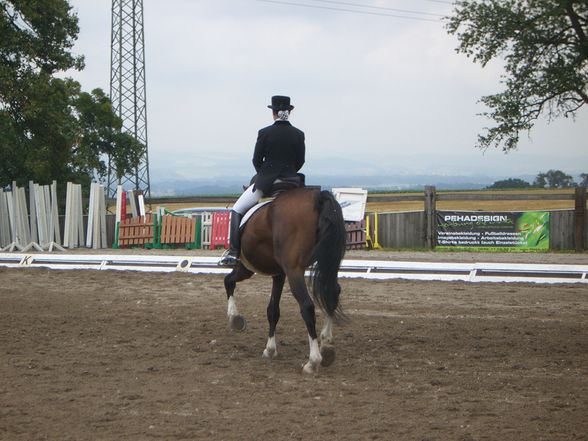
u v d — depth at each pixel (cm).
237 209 966
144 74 5544
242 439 613
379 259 2203
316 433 627
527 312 1309
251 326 1187
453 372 864
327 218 838
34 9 3216
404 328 1150
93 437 619
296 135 969
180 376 845
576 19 3375
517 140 3519
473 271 1738
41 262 2089
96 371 868
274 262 924
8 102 3188
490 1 3428
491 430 636
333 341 1053
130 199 2814
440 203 5550
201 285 1684
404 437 616
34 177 3494
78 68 3459
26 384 803
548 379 828
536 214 2533
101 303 1434
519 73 3472
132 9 5541
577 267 1727
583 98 3412
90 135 4194
